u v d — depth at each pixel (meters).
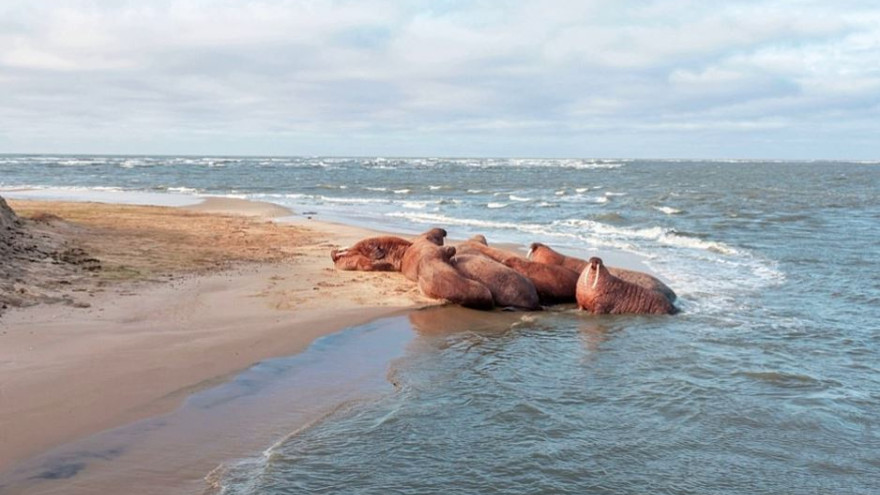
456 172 87.88
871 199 38.94
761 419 6.81
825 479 5.63
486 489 5.32
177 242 17.30
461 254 13.29
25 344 8.08
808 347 9.41
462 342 9.52
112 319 9.40
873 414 6.99
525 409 6.96
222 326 9.54
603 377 8.02
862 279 14.52
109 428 6.11
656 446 6.17
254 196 40.66
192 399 6.87
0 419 6.12
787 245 19.89
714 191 47.09
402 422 6.56
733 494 5.36
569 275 12.73
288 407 6.84
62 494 4.95
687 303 12.30
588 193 45.28
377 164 129.25
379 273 14.17
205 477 5.34
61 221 18.47
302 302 11.32
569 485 5.43
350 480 5.40
